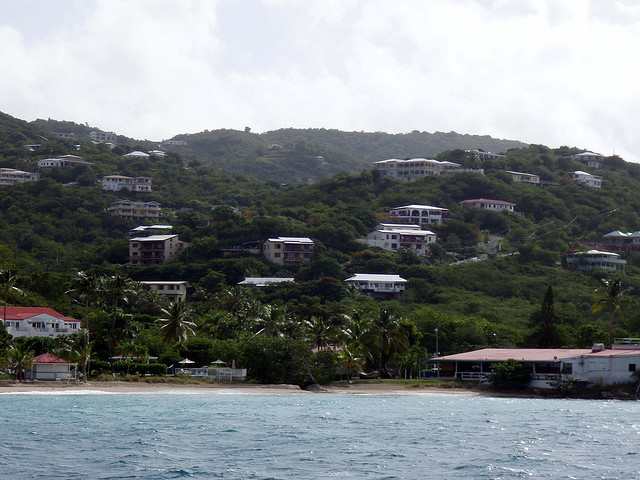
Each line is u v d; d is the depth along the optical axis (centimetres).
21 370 12119
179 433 7219
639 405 11231
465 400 11894
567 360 12900
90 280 13625
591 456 6266
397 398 12150
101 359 13975
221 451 6281
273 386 13012
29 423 7694
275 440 6881
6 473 5322
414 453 6297
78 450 6209
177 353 14150
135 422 7950
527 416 9219
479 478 5388
